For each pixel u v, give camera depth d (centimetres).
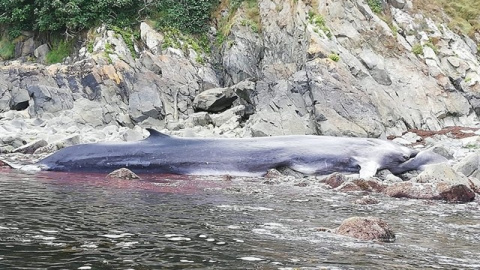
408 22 3067
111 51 2909
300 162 1241
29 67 2772
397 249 532
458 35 3183
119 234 551
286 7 2981
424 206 843
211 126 2466
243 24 3039
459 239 597
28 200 763
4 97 2730
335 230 600
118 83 2741
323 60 2472
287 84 2453
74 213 665
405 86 2709
